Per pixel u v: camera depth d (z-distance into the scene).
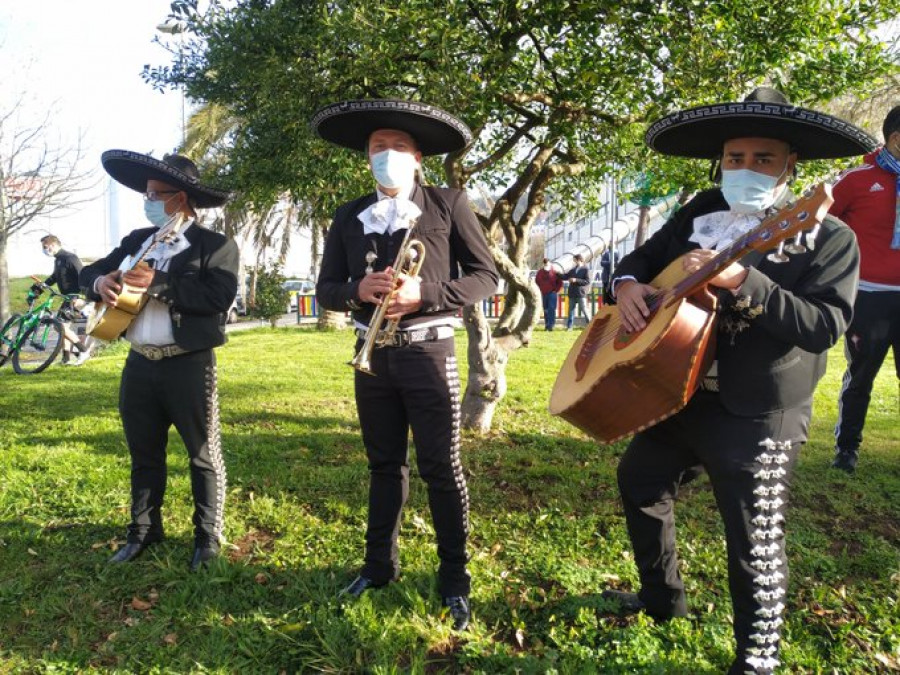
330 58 4.01
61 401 7.58
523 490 4.60
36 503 4.35
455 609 3.05
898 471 4.97
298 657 2.83
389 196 3.09
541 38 4.38
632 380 2.43
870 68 4.26
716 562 3.51
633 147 5.70
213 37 4.19
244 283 28.55
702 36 4.05
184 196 3.59
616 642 2.79
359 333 3.12
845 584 3.36
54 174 16.17
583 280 16.73
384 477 3.18
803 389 2.46
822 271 2.38
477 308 5.71
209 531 3.59
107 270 3.71
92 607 3.19
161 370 3.48
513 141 5.30
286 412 6.91
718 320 2.44
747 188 2.46
